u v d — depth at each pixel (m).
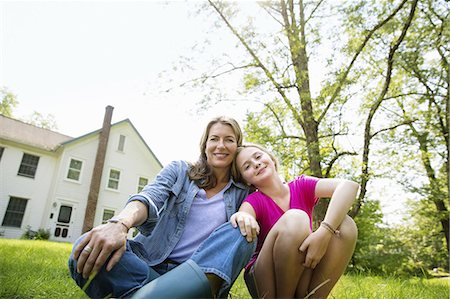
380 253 9.44
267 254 1.32
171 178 1.52
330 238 1.33
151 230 1.29
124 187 17.72
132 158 18.39
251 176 1.55
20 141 15.52
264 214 1.50
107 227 1.03
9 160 15.35
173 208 1.50
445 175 10.73
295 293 1.39
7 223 14.76
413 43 7.27
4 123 16.34
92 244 0.99
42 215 15.52
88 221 15.61
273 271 1.33
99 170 16.56
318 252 1.26
